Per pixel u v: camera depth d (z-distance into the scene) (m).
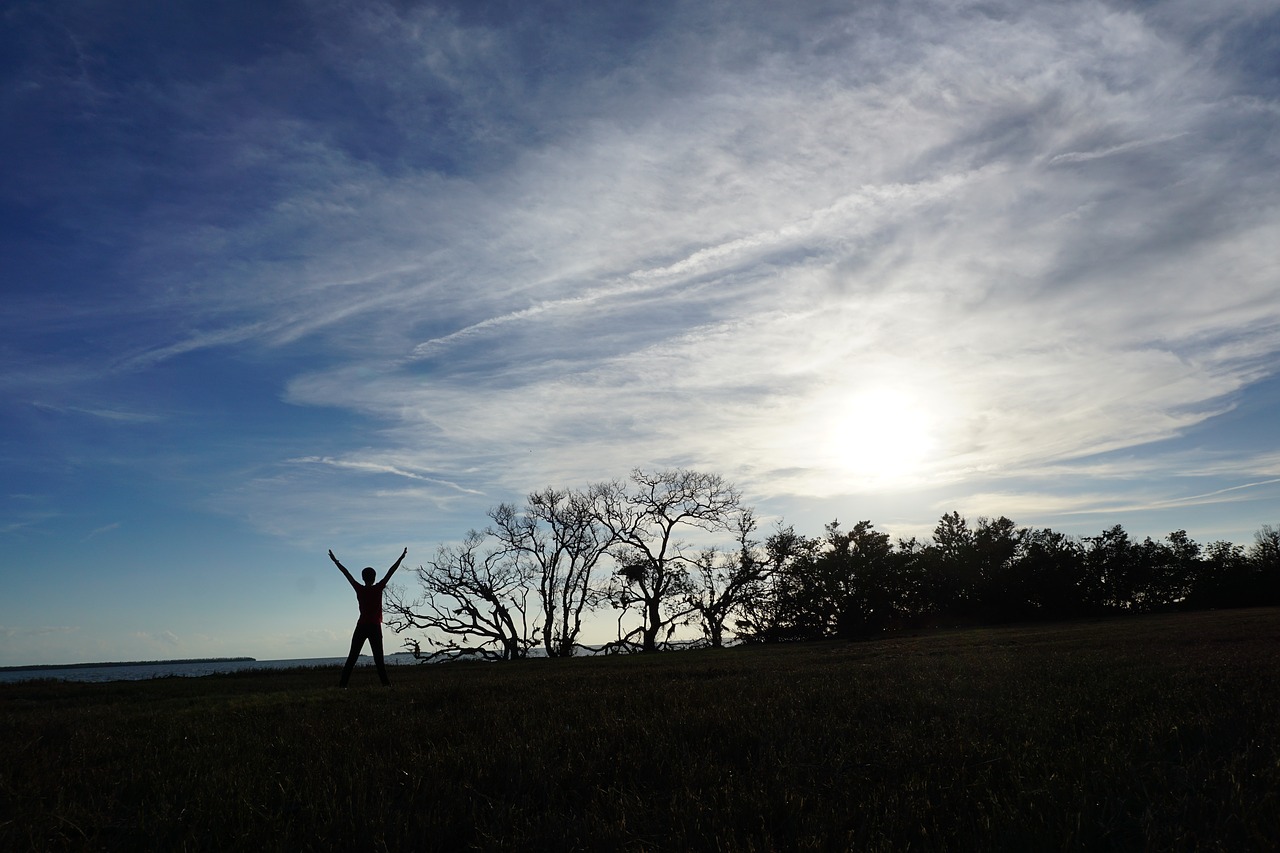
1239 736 5.90
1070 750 5.65
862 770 5.47
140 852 4.45
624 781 5.50
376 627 15.38
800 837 4.09
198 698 13.52
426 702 10.85
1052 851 3.86
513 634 57.69
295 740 7.52
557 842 4.23
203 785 5.63
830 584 55.19
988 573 60.69
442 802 4.97
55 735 8.69
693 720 7.40
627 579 59.25
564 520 59.91
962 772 5.17
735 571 59.12
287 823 4.70
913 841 4.18
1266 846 3.69
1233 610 50.31
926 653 19.09
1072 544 64.50
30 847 4.37
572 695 10.73
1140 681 9.23
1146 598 66.12
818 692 9.65
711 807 4.61
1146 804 4.41
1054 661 13.12
